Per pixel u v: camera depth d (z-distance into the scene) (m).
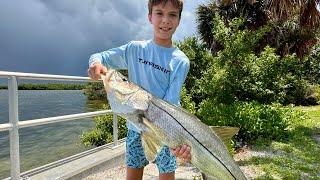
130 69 0.81
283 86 3.18
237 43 2.92
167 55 0.80
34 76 1.12
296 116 3.33
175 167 0.78
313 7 3.62
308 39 5.44
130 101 0.59
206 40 5.45
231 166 0.65
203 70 3.53
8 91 1.04
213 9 5.34
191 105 2.70
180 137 0.61
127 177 0.82
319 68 8.59
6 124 1.03
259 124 2.54
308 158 2.10
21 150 2.68
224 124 2.47
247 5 4.91
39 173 1.22
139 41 0.82
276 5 3.66
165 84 0.79
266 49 3.12
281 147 2.33
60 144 2.89
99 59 0.72
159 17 0.77
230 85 2.88
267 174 1.68
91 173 1.38
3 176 2.03
